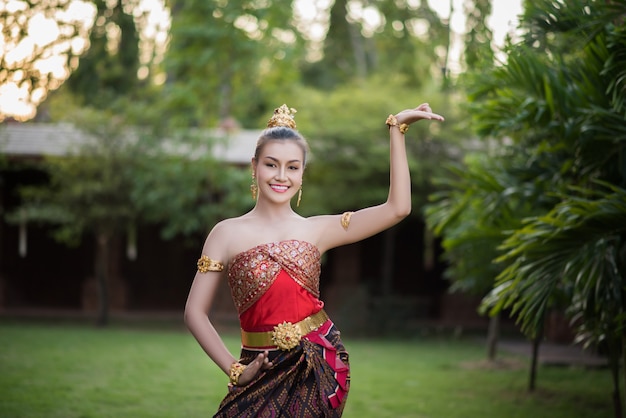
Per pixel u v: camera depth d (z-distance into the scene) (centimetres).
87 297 1781
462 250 792
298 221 314
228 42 1675
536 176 619
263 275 297
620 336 521
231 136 1520
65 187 1452
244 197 1448
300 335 296
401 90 1587
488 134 620
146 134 1419
